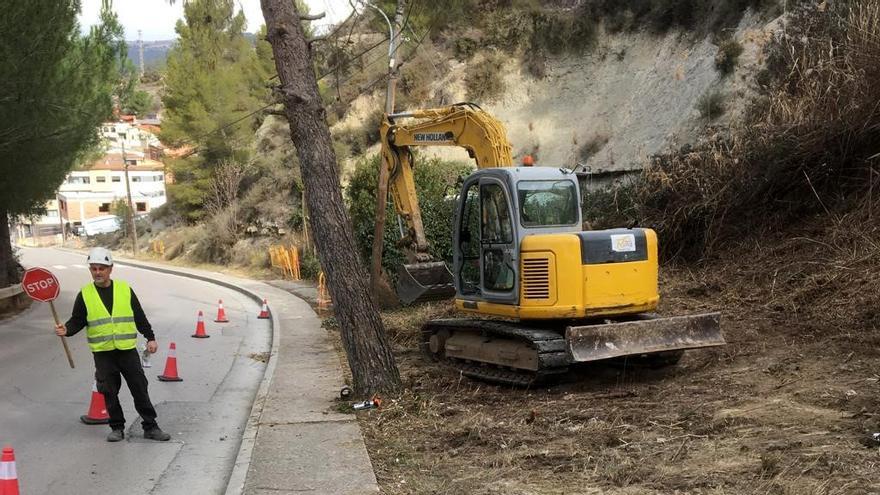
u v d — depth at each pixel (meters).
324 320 16.39
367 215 19.03
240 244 36.03
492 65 29.80
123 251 51.28
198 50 11.99
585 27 27.81
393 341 12.62
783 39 15.32
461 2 25.52
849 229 11.46
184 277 32.56
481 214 9.39
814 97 12.80
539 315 8.67
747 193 13.52
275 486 5.68
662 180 14.95
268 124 42.81
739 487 4.95
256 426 7.45
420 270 12.03
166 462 6.83
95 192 81.50
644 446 6.06
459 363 10.23
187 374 11.02
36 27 13.43
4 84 13.02
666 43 24.89
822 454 5.36
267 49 38.38
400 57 33.16
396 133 12.48
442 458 6.31
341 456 6.40
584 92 26.80
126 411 8.69
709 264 13.73
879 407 6.39
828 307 10.07
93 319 7.26
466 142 11.27
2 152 14.96
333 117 34.62
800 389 7.27
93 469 6.61
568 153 25.08
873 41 11.88
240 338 14.86
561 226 9.09
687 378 8.62
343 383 9.59
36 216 20.59
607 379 9.12
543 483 5.43
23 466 6.66
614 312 8.79
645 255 8.98
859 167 12.15
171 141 39.91
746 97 17.88
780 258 12.22
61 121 15.25
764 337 9.66
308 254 28.28
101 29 16.88
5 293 17.83
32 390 9.71
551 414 7.43
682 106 21.75
